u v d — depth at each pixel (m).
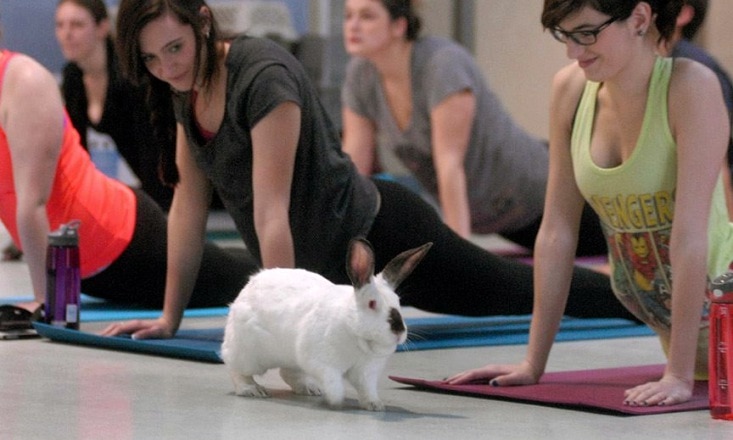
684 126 3.55
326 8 13.71
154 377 4.07
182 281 4.85
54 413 3.39
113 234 5.98
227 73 4.33
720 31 12.63
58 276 5.11
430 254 5.12
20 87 5.32
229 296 6.25
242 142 4.38
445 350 4.92
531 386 3.82
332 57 13.63
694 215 3.54
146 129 7.69
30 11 12.36
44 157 5.34
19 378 4.05
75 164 5.84
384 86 7.55
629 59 3.51
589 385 3.84
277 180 4.29
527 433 3.13
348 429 3.15
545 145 8.39
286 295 3.45
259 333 3.52
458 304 5.31
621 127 3.71
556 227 3.93
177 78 4.26
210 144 4.46
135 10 4.16
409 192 5.11
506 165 7.82
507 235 8.39
